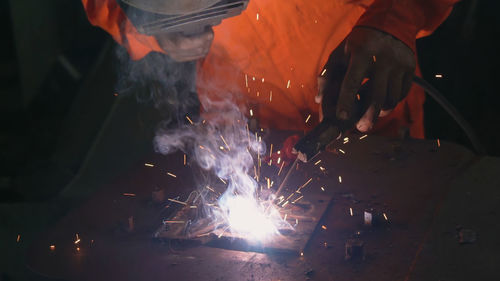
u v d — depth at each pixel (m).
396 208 1.99
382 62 2.12
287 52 2.94
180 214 1.99
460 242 1.77
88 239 1.90
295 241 1.81
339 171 2.24
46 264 1.78
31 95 5.81
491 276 1.62
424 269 1.66
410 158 2.30
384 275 1.65
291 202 2.04
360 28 2.22
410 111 3.12
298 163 2.30
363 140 2.46
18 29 5.48
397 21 2.25
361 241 1.75
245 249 1.80
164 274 1.70
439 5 2.49
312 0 2.80
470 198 2.00
